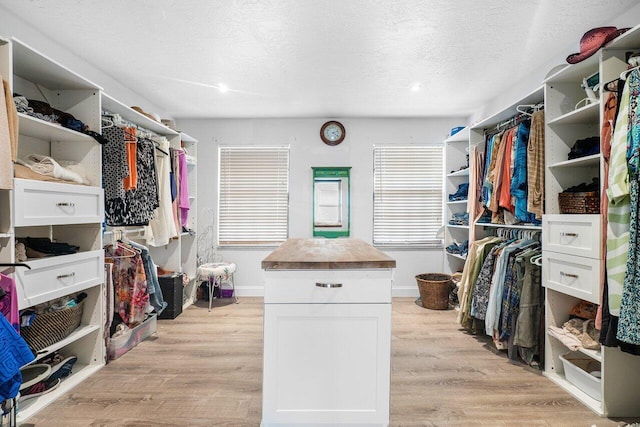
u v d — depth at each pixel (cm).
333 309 145
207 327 308
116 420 169
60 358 211
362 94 337
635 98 146
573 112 197
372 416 146
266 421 145
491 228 325
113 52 250
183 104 368
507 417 173
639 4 191
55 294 186
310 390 146
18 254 172
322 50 247
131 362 234
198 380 209
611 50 174
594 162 200
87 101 227
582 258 185
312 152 423
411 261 423
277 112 398
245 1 189
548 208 222
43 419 169
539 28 217
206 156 424
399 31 220
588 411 179
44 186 178
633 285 145
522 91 300
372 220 424
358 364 146
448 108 382
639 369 174
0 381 127
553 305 216
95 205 219
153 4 192
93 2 190
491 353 252
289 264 143
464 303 290
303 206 425
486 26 214
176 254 356
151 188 286
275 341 145
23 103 178
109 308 234
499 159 270
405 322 322
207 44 239
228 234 428
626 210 153
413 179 426
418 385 204
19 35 207
